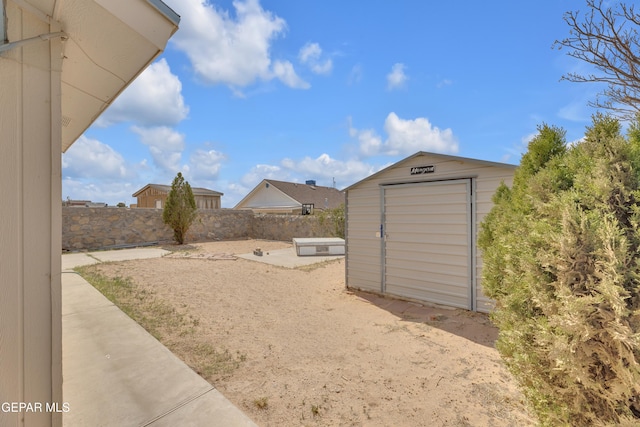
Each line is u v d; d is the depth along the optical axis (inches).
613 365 51.3
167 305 177.9
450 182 188.1
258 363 114.3
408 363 117.0
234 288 229.9
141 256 354.3
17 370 47.1
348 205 245.0
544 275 62.6
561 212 60.5
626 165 55.5
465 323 161.0
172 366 102.2
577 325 53.1
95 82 73.8
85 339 122.9
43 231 49.6
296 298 215.9
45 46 49.6
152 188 926.4
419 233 202.7
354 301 210.4
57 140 51.1
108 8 49.8
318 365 114.7
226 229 584.7
